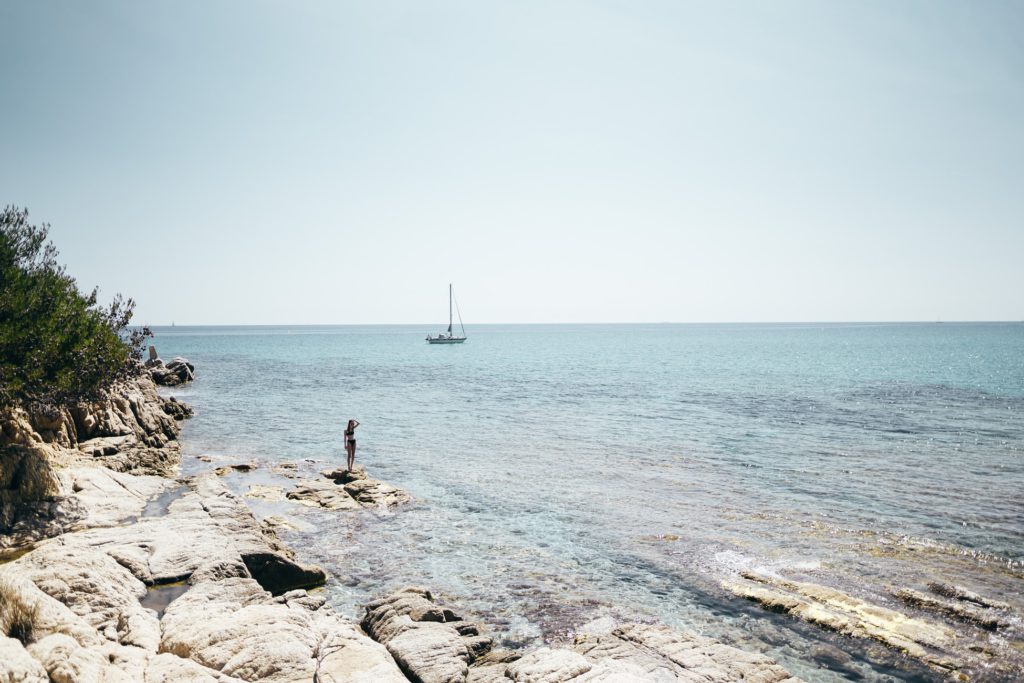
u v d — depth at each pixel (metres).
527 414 45.62
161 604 11.84
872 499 23.09
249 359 124.81
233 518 17.80
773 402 52.19
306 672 9.23
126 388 32.94
